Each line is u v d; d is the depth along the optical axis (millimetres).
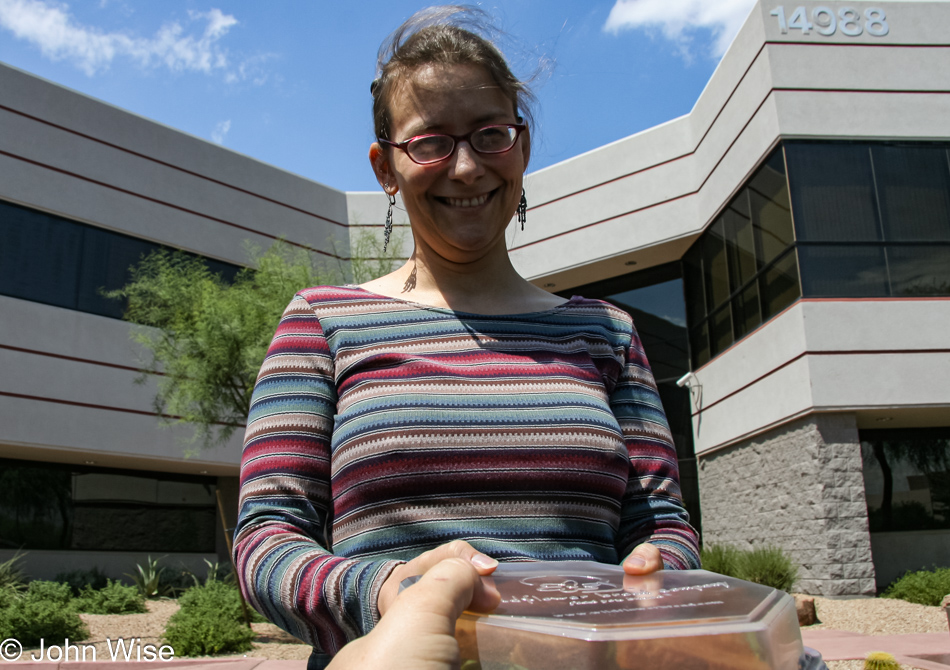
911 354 10047
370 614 690
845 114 10656
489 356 1099
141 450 13656
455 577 488
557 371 1096
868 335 10047
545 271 15430
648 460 1167
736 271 12188
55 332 12914
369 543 933
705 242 13570
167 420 13234
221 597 8773
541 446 995
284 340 1106
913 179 10562
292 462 1001
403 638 446
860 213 10359
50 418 12656
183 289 11188
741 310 12023
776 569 9492
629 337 1293
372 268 13031
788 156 10469
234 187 15672
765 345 11102
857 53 10883
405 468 952
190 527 15234
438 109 1183
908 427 11250
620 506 1073
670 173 14141
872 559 10055
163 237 14477
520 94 1421
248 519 943
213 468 15008
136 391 13773
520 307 1279
